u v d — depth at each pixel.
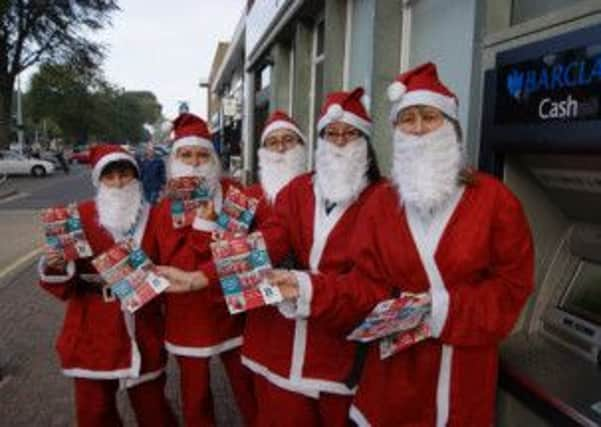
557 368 2.73
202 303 3.76
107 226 3.62
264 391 3.30
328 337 3.04
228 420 4.76
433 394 2.47
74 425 4.64
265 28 13.76
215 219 3.79
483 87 3.10
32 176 39.34
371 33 6.97
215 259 2.66
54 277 3.55
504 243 2.41
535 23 2.75
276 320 3.16
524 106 2.78
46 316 7.38
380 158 6.22
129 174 3.71
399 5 6.26
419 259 2.44
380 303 2.40
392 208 2.55
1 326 7.00
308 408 3.15
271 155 4.12
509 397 2.78
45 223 3.52
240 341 3.90
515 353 2.88
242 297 2.63
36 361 5.91
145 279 3.24
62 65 46.50
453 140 2.45
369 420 2.59
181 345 3.80
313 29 10.50
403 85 2.52
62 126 84.50
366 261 2.58
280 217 3.18
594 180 2.67
